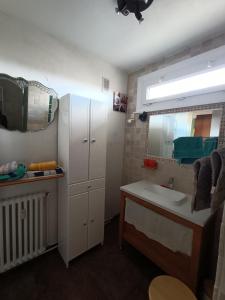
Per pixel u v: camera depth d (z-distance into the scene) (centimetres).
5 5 132
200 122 170
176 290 115
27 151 166
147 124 223
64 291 142
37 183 175
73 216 168
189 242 133
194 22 143
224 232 54
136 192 176
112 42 178
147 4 114
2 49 143
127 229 188
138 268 168
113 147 247
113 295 140
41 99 168
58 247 190
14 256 154
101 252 189
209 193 115
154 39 169
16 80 152
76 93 194
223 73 151
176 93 187
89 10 134
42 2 128
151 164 210
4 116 149
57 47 175
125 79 248
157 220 154
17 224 156
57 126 183
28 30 155
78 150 166
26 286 145
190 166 178
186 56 182
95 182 184
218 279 54
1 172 131
